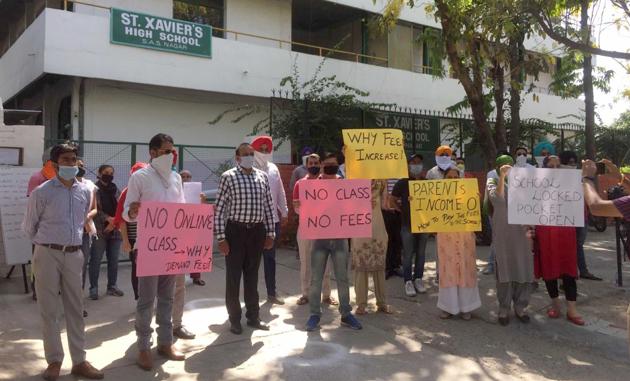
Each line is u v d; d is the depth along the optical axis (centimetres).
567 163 713
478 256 994
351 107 1338
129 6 1473
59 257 424
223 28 1650
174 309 529
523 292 598
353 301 686
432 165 1393
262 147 655
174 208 464
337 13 1941
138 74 1376
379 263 615
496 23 855
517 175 531
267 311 629
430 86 1994
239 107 1572
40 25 1275
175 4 1555
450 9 930
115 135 1452
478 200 591
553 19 897
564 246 596
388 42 1953
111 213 681
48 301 423
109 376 434
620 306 666
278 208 670
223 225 533
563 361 496
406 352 507
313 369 458
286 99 1401
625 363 494
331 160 573
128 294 700
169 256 460
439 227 593
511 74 1134
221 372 447
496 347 527
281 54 1631
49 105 1592
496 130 1112
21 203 716
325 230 552
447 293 605
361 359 485
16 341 514
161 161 464
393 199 716
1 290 720
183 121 1566
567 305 607
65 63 1270
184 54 1450
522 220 527
